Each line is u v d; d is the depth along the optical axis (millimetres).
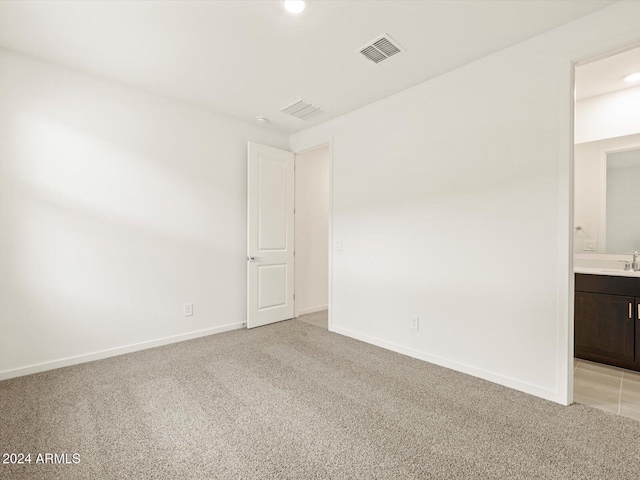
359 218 3264
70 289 2551
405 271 2844
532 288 2098
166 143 3076
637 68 2602
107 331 2738
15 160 2320
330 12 1877
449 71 2545
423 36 2105
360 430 1699
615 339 2582
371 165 3150
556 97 2006
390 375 2395
